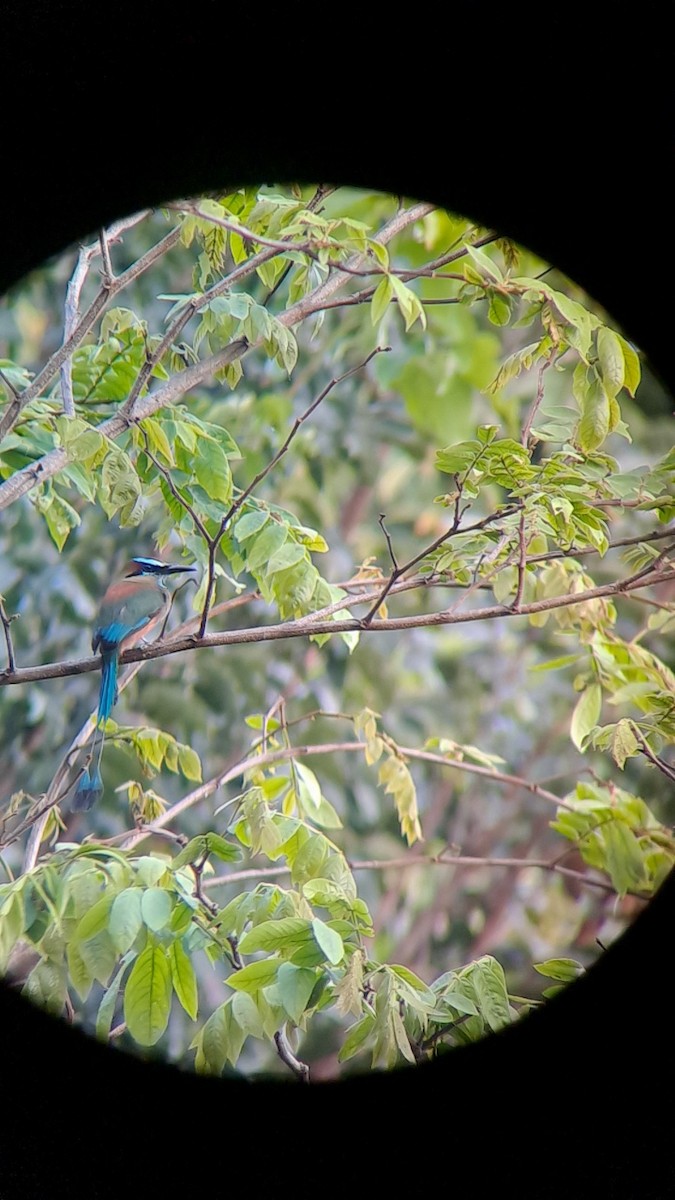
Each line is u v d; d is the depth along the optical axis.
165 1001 19.52
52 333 20.69
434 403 20.89
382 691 20.94
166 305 20.67
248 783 20.06
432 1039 19.62
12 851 20.20
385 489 21.48
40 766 20.62
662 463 19.78
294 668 20.84
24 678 19.83
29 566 20.64
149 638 20.38
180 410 19.91
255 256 19.80
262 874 19.80
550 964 19.69
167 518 20.02
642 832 20.12
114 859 19.56
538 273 19.89
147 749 19.94
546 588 20.06
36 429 19.94
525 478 19.77
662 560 19.81
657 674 20.05
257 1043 20.70
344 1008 19.55
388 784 19.97
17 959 19.69
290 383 20.78
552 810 21.16
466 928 21.61
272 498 20.67
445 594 21.30
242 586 19.94
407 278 19.83
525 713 21.17
